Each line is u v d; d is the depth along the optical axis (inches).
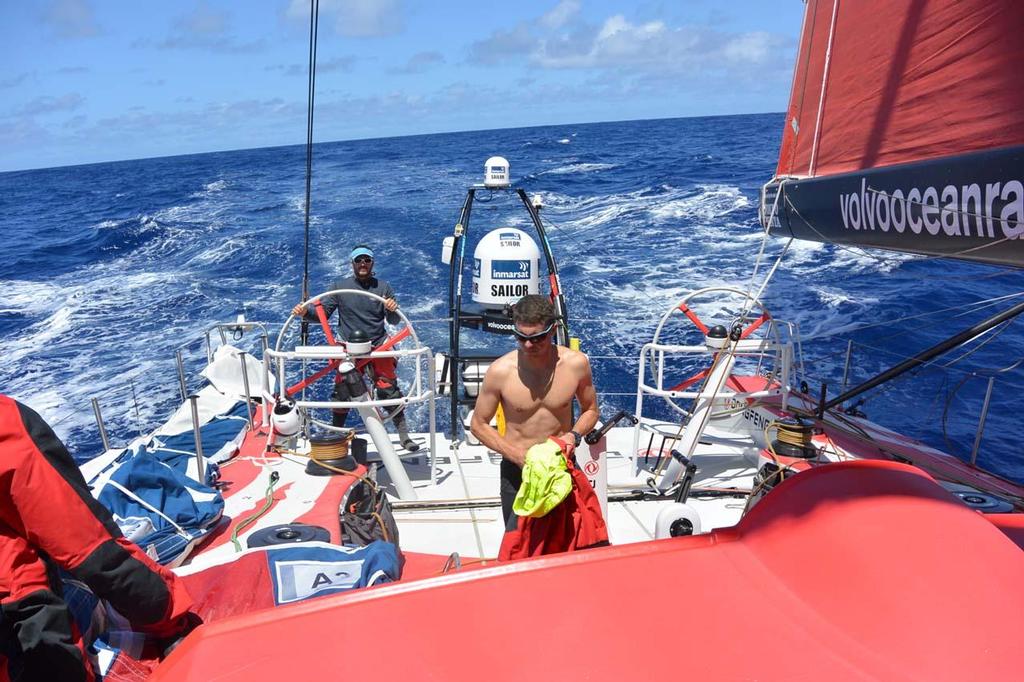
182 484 166.1
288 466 201.5
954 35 107.3
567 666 56.4
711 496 193.2
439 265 614.9
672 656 56.9
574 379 130.0
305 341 227.3
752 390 223.6
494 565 68.7
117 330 515.2
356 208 924.6
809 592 62.9
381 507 175.5
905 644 56.0
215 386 253.1
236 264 697.6
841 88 137.6
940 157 102.6
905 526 65.1
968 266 529.7
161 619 85.0
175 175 2089.1
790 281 523.5
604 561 68.9
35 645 72.7
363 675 56.9
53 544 74.9
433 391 200.5
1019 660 54.2
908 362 156.9
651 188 996.6
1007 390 323.0
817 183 128.7
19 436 73.5
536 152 1811.0
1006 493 170.4
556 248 660.7
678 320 452.4
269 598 122.6
